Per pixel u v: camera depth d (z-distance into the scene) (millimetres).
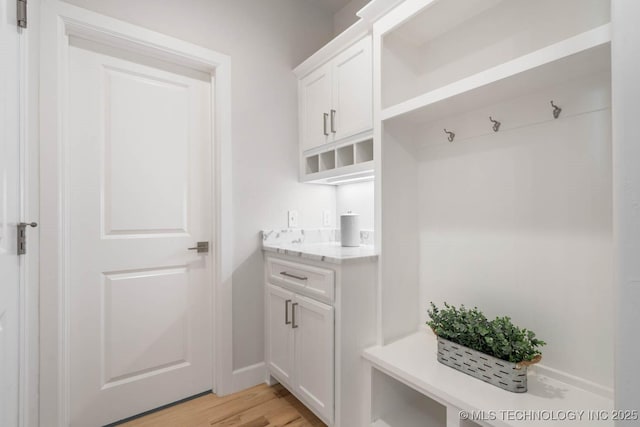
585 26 1139
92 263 1575
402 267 1629
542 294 1245
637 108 602
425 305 1684
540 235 1253
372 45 1634
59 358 1420
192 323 1861
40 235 1375
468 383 1163
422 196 1701
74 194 1532
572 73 1097
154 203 1753
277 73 2141
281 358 1827
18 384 1098
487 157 1424
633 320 601
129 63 1690
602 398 1066
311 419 1632
